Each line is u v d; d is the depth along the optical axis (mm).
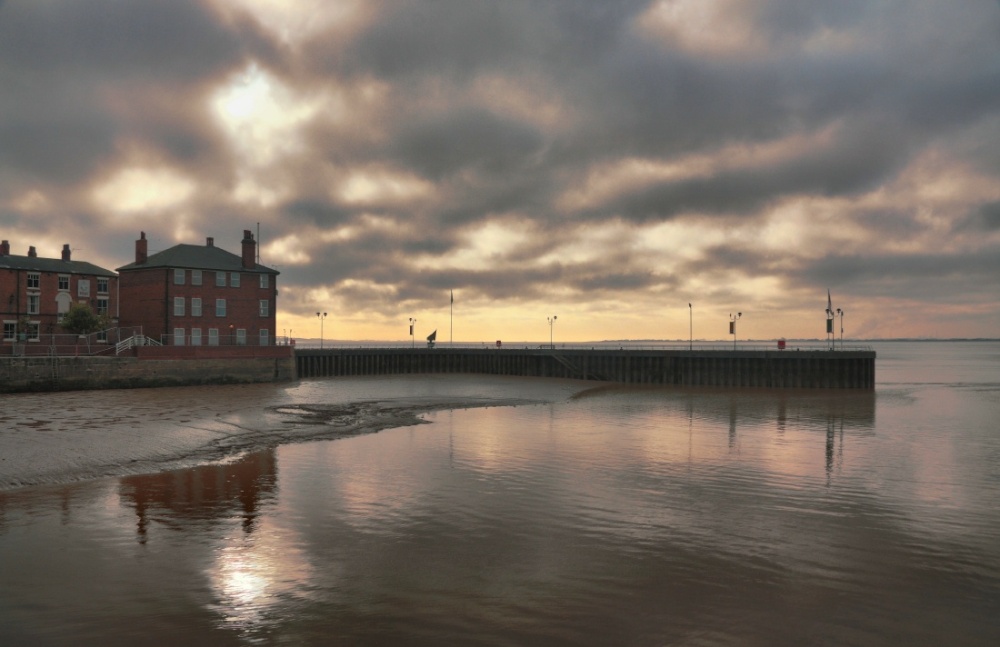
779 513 17625
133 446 26031
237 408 40250
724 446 28453
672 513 17547
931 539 15453
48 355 52250
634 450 27234
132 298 68688
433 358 81000
